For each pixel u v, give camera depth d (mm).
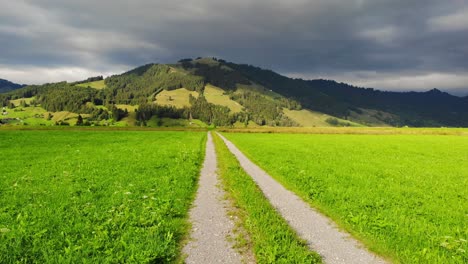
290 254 9344
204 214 13680
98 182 19734
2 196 15844
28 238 10125
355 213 14008
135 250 9336
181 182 19875
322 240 11008
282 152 42688
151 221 11945
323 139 81312
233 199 16297
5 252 9023
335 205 15297
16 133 79250
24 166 26562
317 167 28359
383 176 25016
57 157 32312
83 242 9883
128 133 96312
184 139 69750
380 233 11508
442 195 18562
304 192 18000
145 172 23688
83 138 67375
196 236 11078
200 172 25125
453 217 14062
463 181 23828
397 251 10031
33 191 16828
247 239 10781
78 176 21578
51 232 10703
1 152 37375
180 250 9883
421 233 11609
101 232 10523
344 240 11039
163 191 17297
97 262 8547
